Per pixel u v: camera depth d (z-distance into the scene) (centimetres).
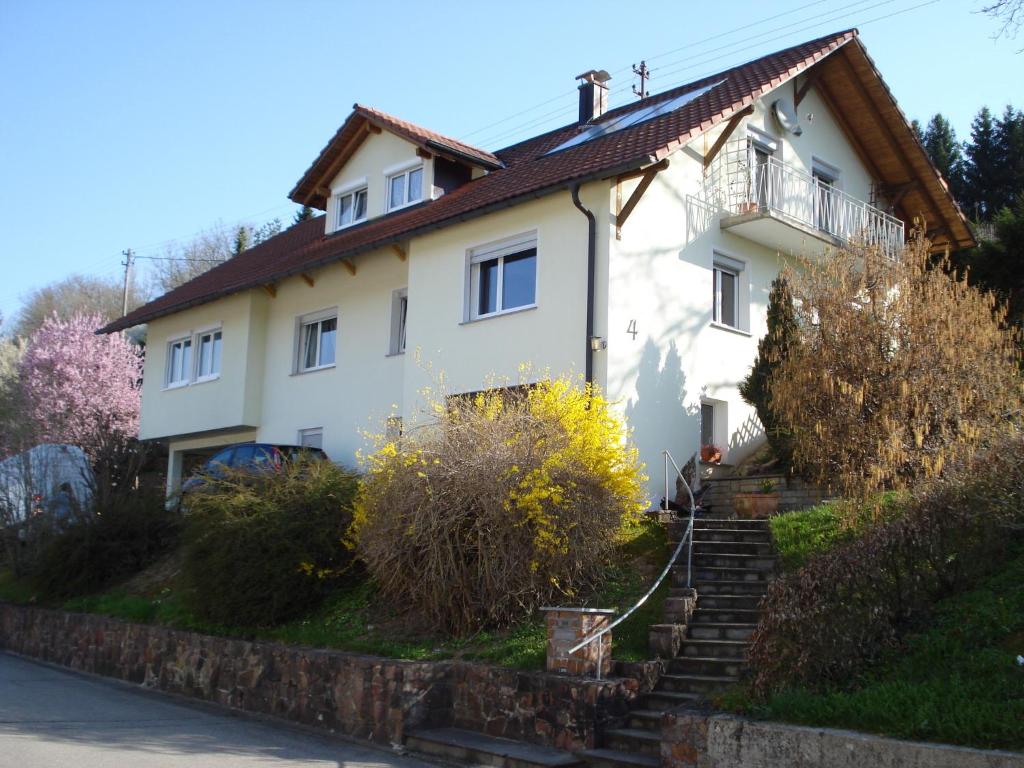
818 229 1823
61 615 1700
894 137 2077
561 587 1175
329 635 1234
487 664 1051
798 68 1827
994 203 3659
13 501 1997
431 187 2008
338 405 2058
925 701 728
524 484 1133
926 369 1228
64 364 3509
